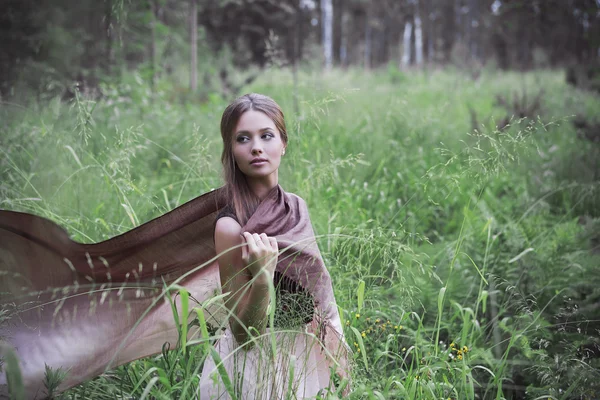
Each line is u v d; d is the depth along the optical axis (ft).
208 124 22.77
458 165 18.30
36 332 8.82
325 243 13.15
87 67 26.96
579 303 11.68
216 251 8.64
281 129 8.78
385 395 8.36
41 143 15.14
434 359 9.87
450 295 12.59
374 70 83.25
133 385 9.26
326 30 133.28
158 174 18.95
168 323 9.46
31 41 23.58
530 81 64.23
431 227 17.48
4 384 8.46
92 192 14.11
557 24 69.15
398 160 20.10
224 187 8.79
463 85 60.39
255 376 8.23
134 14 33.22
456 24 137.69
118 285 8.99
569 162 22.70
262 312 8.04
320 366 8.96
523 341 10.07
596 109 40.63
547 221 16.85
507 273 12.65
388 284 12.69
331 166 13.74
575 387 9.25
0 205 11.84
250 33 69.87
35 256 8.77
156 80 33.99
